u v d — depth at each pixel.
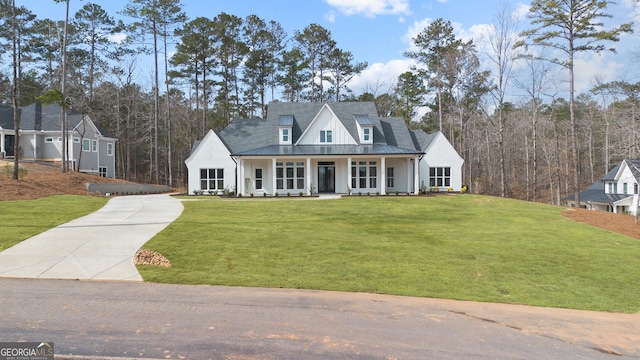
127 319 6.44
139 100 52.88
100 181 30.33
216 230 14.07
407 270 10.60
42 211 16.64
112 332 5.87
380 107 56.53
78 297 7.48
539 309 8.48
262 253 11.53
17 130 23.58
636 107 33.91
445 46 44.12
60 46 37.88
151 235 12.84
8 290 7.76
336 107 32.84
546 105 56.34
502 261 11.87
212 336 5.87
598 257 12.70
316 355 5.34
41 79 47.28
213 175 29.98
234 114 52.66
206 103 49.22
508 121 54.84
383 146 29.78
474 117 50.12
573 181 51.25
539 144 50.78
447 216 18.86
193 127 55.44
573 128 31.11
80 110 39.50
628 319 8.20
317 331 6.28
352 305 7.81
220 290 8.38
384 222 16.94
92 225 14.37
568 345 6.46
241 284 8.88
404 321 7.03
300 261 10.95
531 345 6.31
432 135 32.19
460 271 10.78
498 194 51.69
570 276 10.92
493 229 16.19
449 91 46.66
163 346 5.43
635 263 12.26
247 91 51.78
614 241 14.87
